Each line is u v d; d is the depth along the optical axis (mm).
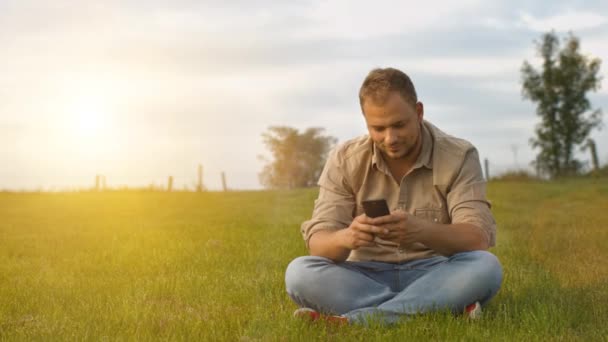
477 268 3760
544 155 39625
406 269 4113
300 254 7508
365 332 3588
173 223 12641
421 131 3998
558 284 5156
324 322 3762
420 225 3637
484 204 3951
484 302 3936
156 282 5582
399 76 3539
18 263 7352
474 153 4031
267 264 6766
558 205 16156
